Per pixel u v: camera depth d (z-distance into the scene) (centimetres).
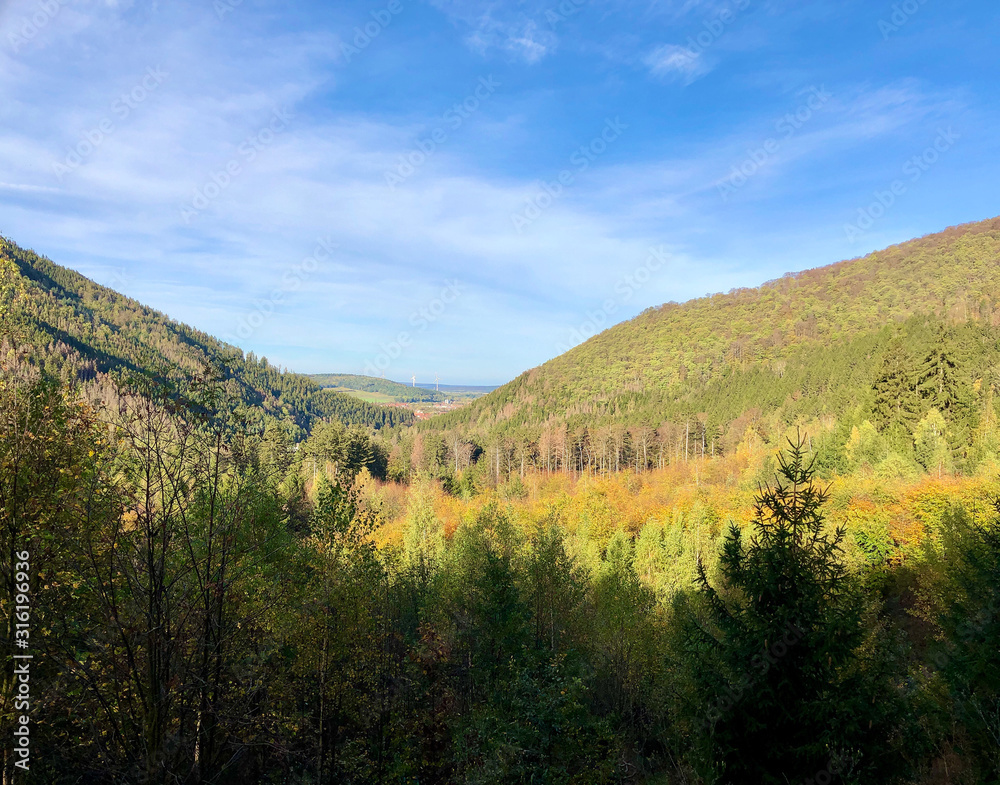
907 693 1591
